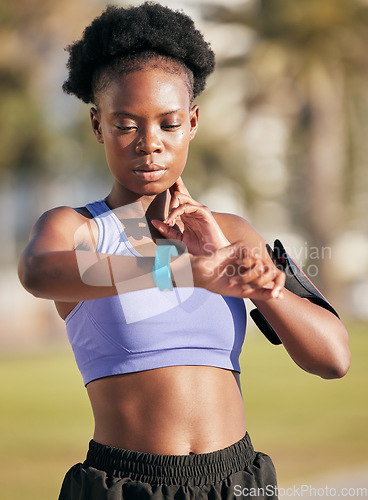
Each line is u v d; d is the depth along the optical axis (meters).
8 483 7.83
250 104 39.31
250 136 40.62
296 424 11.28
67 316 2.91
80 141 35.25
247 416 12.06
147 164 2.74
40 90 34.94
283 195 42.38
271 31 37.44
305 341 2.79
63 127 35.22
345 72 37.84
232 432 2.83
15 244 35.84
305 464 8.38
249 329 31.36
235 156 39.09
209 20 37.78
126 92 2.72
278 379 17.09
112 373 2.77
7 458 9.22
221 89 38.47
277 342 3.00
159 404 2.75
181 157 2.79
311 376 17.52
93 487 2.70
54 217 2.76
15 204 35.81
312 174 38.50
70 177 36.03
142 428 2.75
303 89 37.78
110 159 2.79
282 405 13.20
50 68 35.16
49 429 11.38
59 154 34.91
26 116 33.47
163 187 2.80
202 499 2.70
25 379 18.42
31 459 9.16
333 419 11.68
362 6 36.66
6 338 33.66
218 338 2.83
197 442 2.76
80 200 36.69
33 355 25.58
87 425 11.77
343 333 2.89
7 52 34.03
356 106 40.41
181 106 2.77
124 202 2.91
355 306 40.47
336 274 37.00
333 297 36.78
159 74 2.75
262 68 37.38
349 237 42.69
